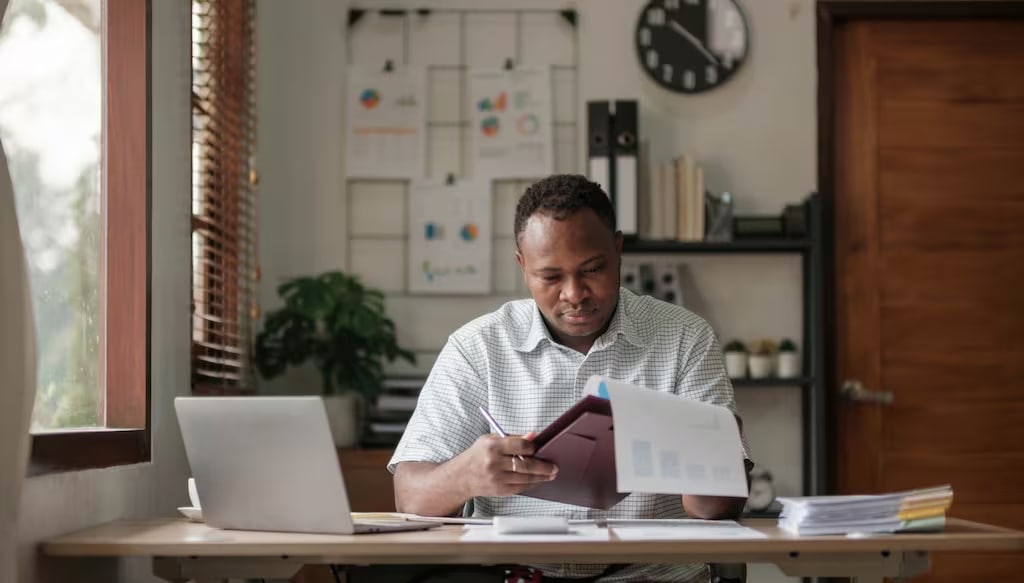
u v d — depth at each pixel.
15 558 1.47
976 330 3.85
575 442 1.66
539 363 2.06
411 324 3.76
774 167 3.83
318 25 3.79
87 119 2.22
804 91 3.84
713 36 3.82
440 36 3.81
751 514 3.52
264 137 3.75
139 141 2.28
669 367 2.04
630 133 3.59
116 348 2.27
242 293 3.36
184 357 2.59
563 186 1.91
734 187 3.82
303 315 3.38
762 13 3.84
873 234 3.86
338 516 1.62
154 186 2.37
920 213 3.87
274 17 3.77
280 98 3.77
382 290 3.77
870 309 3.84
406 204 3.78
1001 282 3.86
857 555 1.62
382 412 3.43
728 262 3.80
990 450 3.83
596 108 3.62
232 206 3.15
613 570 1.89
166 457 2.44
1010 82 3.89
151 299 2.31
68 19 2.12
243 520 1.71
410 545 1.54
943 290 3.86
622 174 3.58
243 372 3.29
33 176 1.94
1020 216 3.87
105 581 1.98
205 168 2.86
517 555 1.58
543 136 3.78
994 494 3.82
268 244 3.73
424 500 1.86
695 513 1.87
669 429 1.61
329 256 3.76
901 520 1.60
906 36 3.89
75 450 1.89
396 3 3.81
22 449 1.48
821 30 3.84
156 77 2.39
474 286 3.75
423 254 3.76
